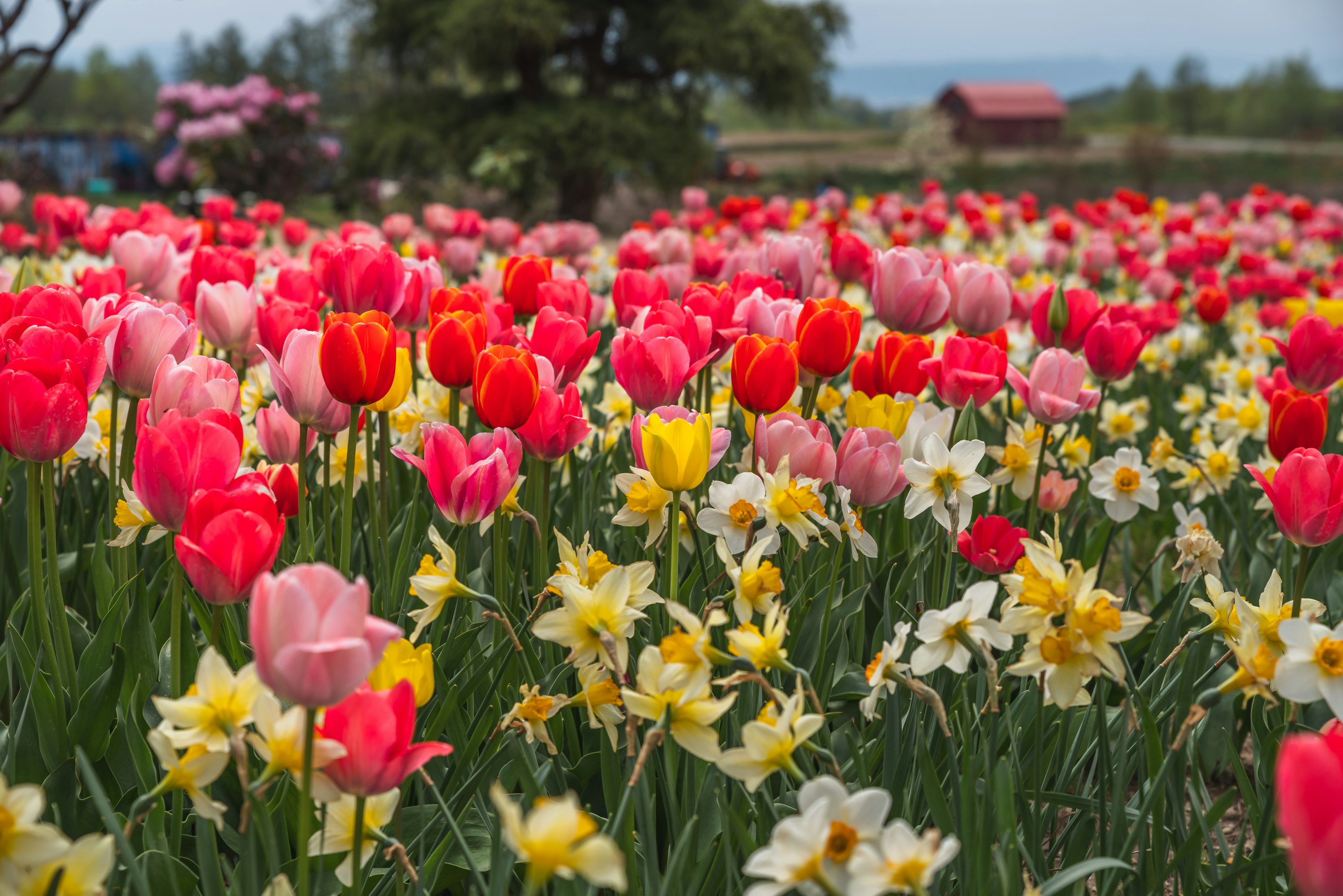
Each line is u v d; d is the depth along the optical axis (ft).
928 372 8.02
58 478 9.14
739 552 5.80
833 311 6.98
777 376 6.28
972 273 9.36
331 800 4.00
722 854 5.41
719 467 8.47
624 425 10.32
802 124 96.32
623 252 15.64
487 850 5.79
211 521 4.11
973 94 327.88
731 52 82.58
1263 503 9.75
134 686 6.26
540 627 5.29
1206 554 6.75
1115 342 9.02
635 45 84.99
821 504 5.92
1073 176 94.07
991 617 6.95
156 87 529.04
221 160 53.62
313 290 10.06
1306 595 8.54
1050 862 5.90
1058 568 4.75
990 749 5.01
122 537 6.28
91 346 5.87
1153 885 5.56
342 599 3.43
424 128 80.84
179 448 4.70
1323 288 23.48
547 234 21.22
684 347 6.60
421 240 22.54
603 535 8.21
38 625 6.18
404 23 84.99
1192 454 13.10
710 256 13.73
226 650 6.47
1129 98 375.86
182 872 5.16
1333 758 2.76
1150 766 5.76
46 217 16.79
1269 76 322.34
